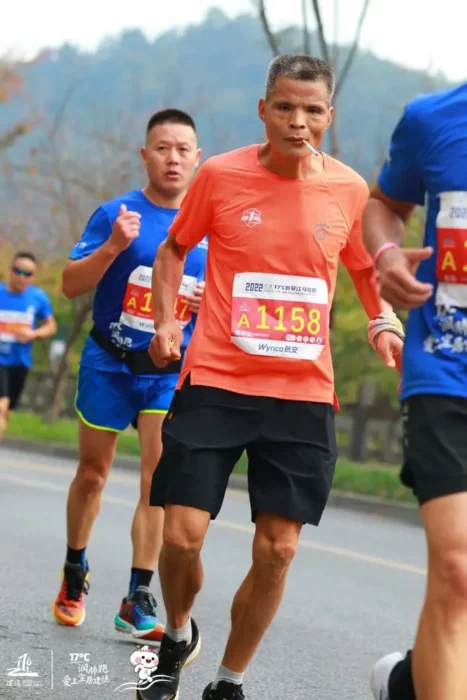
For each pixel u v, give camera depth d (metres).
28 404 53.00
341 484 29.67
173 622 8.75
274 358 8.44
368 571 17.50
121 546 17.34
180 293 11.63
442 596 6.50
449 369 6.85
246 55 145.00
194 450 8.30
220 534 20.08
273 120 8.41
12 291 26.28
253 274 8.52
